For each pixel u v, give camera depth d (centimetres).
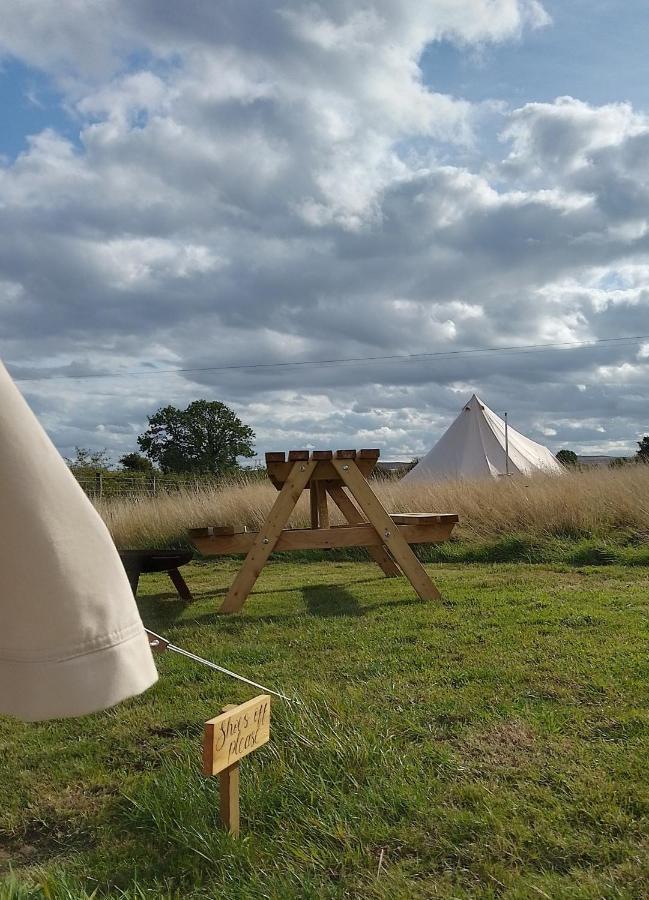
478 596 621
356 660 429
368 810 241
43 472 134
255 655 451
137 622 141
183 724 337
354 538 628
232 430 5938
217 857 221
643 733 297
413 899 197
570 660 407
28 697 128
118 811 260
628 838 221
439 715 327
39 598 130
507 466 1938
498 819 231
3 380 134
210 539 617
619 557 823
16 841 249
